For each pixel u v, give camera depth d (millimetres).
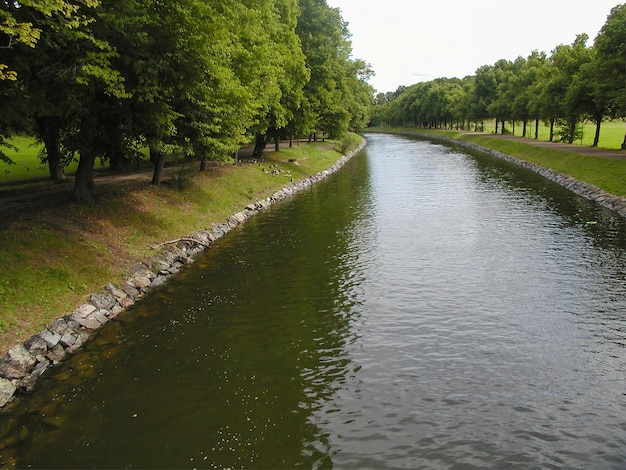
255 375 12133
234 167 39719
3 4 12711
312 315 15672
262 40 30516
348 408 10766
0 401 10820
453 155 74750
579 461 9062
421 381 11805
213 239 25094
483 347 13484
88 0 12523
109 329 14656
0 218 17750
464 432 9922
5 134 17281
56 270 15867
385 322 15148
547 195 37000
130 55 17219
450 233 25969
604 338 13930
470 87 114938
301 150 61281
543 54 81250
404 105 163750
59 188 25922
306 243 24328
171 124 20516
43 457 9250
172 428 10117
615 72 40062
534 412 10547
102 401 11031
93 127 19906
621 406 10742
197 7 17812
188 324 15016
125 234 20906
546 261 20875
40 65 15352
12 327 12961
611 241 23703
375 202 35594
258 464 9070
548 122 72875
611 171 37219
